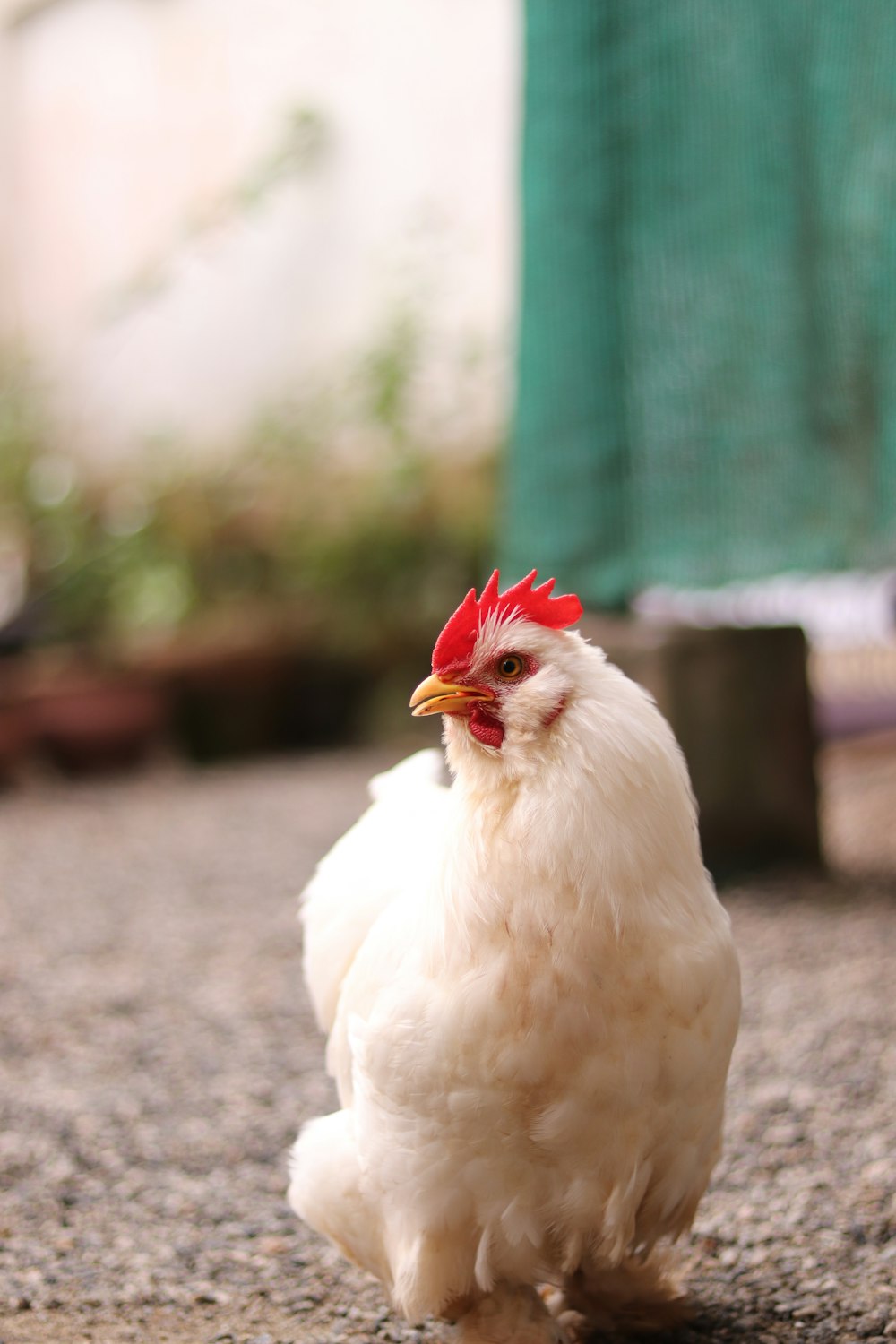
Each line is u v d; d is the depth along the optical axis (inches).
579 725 45.1
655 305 82.6
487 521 169.6
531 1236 45.7
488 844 45.0
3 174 208.7
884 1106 60.3
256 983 78.4
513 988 44.2
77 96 203.9
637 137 82.0
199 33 192.9
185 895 100.7
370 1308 50.6
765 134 78.3
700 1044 45.1
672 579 83.7
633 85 81.7
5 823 129.8
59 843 120.2
